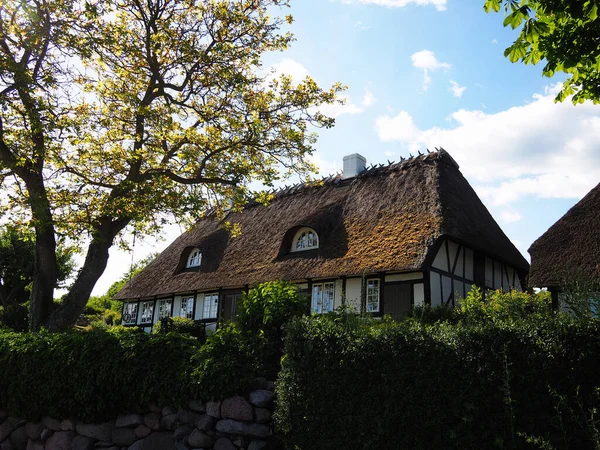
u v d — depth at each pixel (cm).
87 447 650
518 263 1670
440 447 405
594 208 1015
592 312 433
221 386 556
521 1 517
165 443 593
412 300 1313
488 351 395
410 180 1644
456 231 1376
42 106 1012
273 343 607
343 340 491
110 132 1234
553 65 577
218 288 1800
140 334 689
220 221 2297
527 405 372
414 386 426
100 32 1101
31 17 1003
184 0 1235
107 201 1127
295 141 1322
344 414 467
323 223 1633
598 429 346
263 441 530
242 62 1323
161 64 1247
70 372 681
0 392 772
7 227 1182
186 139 1287
